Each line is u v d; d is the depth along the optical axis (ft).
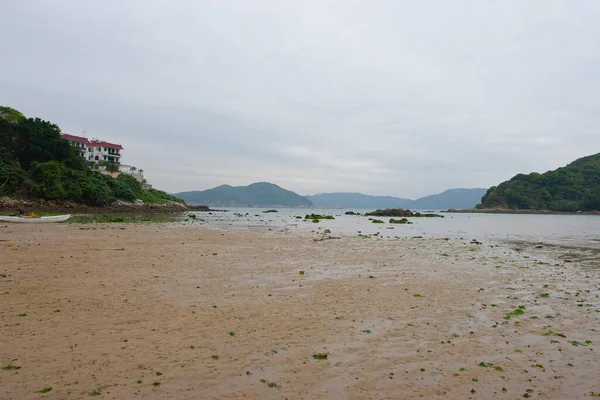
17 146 232.32
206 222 166.40
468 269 55.31
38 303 31.45
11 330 25.14
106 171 330.95
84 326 26.55
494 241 106.83
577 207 488.85
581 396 18.71
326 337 25.98
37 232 85.56
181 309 31.50
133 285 39.09
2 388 17.71
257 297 36.29
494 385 19.67
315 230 133.28
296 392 18.44
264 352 23.12
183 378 19.43
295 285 41.96
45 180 220.43
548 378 20.54
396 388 19.12
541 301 37.11
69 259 51.88
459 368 21.59
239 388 18.60
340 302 35.14
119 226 113.80
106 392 17.74
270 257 62.69
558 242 104.53
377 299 36.50
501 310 33.63
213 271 48.60
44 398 17.02
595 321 30.73
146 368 20.40
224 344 24.18
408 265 58.03
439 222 228.84
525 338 26.61
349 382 19.58
